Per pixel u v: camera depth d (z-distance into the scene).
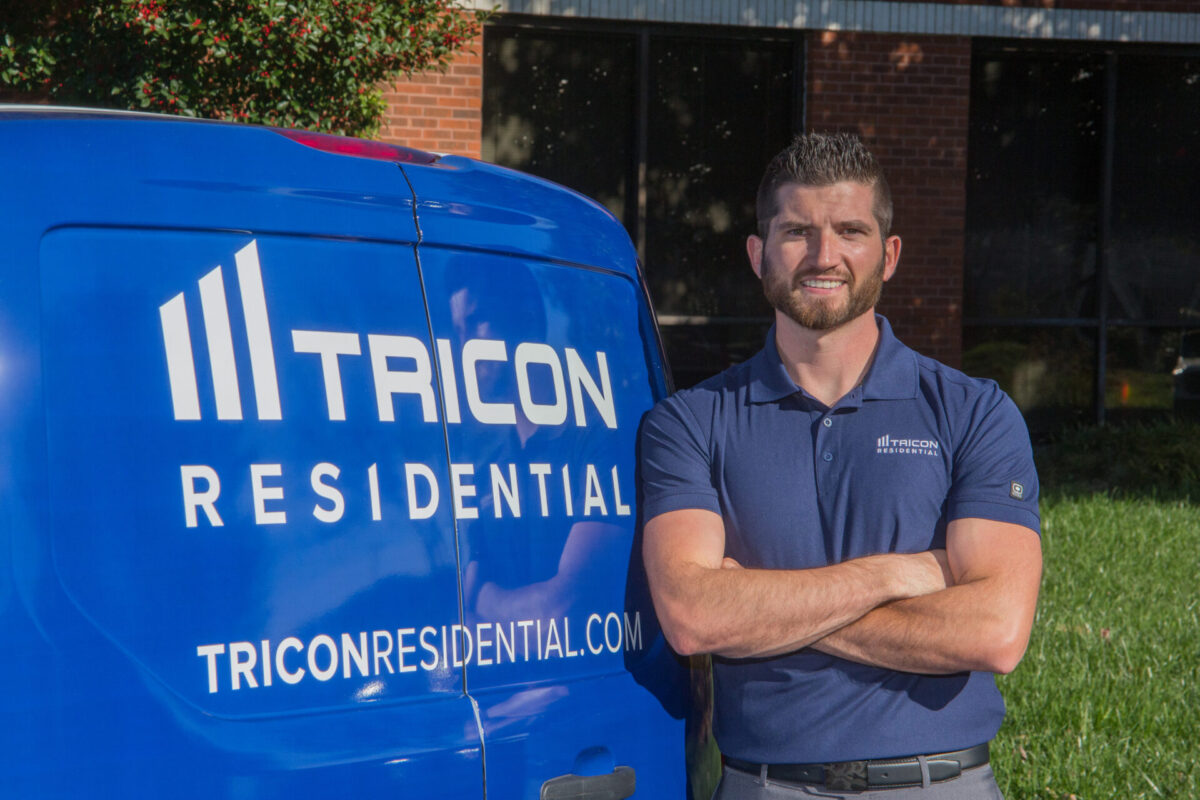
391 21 7.28
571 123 10.27
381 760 1.76
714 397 2.29
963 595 2.10
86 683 1.57
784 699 2.16
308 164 1.87
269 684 1.70
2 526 1.54
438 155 2.13
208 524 1.67
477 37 9.55
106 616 1.59
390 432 1.85
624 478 2.22
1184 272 11.52
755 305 10.64
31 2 7.10
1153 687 5.02
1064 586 6.71
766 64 10.52
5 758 1.51
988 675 2.23
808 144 2.24
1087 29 10.80
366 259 1.88
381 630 1.80
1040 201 11.30
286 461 1.75
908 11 10.38
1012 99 11.19
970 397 2.24
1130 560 7.38
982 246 11.27
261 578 1.70
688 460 2.24
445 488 1.90
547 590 2.02
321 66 7.20
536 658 1.98
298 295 1.80
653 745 2.15
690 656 2.26
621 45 10.29
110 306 1.65
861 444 2.22
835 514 2.21
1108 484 10.40
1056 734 4.57
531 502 2.02
